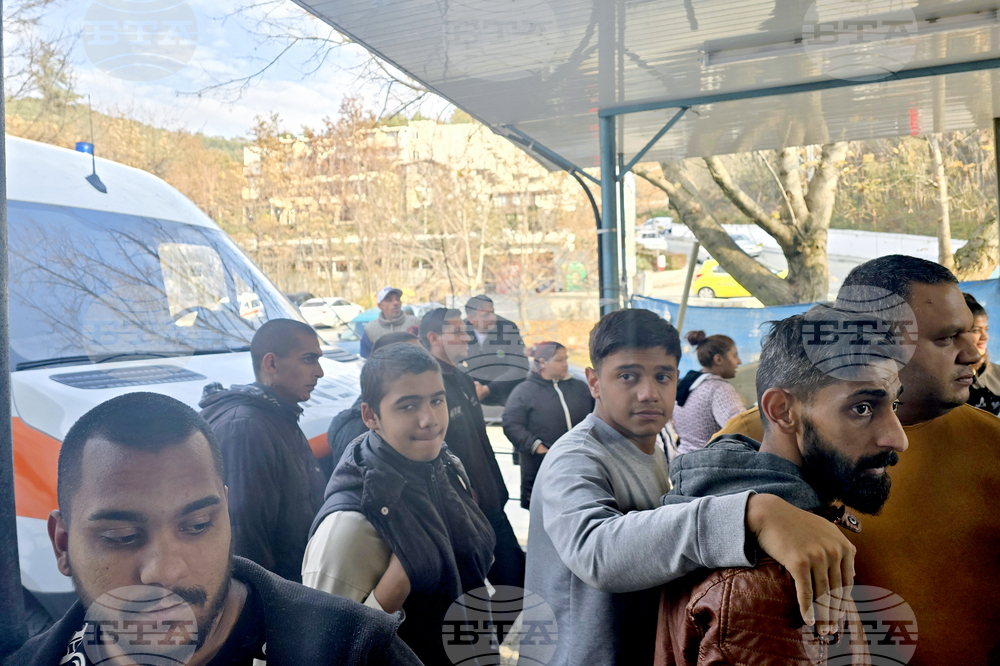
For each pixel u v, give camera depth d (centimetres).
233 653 92
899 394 105
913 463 106
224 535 92
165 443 87
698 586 85
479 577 126
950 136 551
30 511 97
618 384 121
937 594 104
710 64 248
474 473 129
